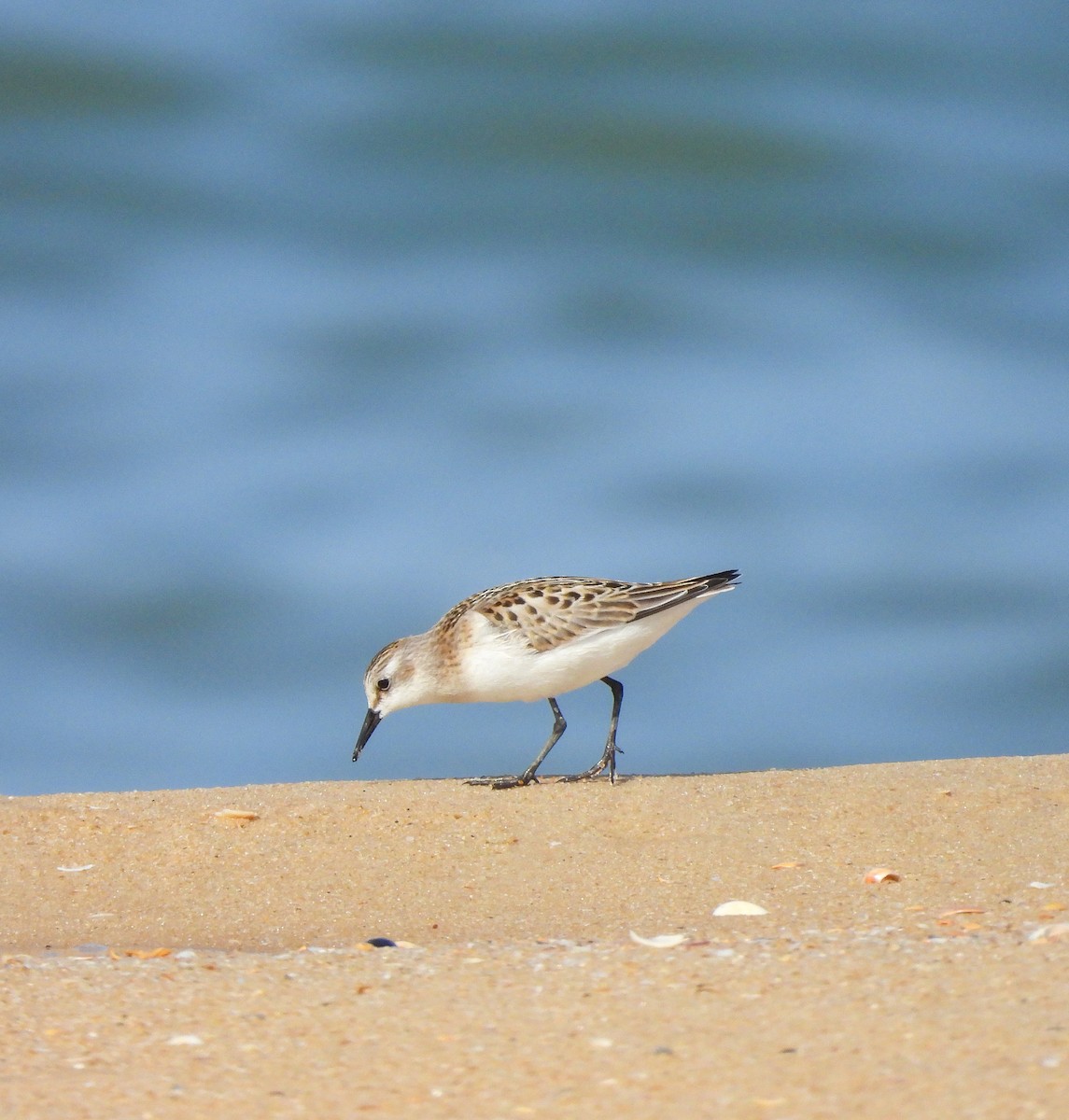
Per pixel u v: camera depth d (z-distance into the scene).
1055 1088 6.99
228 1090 7.58
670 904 11.56
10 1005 8.86
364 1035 8.26
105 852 12.98
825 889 11.70
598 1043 7.92
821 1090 7.18
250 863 12.73
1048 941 9.45
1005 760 14.96
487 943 10.47
